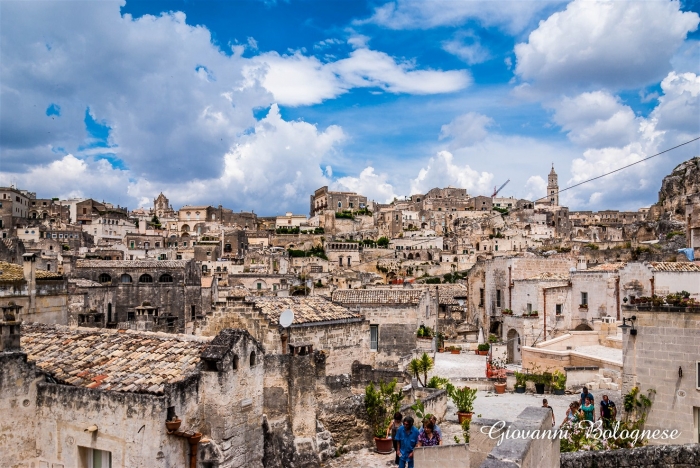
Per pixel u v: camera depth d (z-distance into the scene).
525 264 64.81
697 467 16.30
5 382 16.61
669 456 16.44
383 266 167.50
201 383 17.58
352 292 51.88
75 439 16.83
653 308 26.06
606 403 26.55
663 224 159.38
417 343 49.31
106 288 71.94
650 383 25.98
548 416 13.93
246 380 18.81
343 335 35.09
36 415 17.44
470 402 30.66
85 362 19.02
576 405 25.09
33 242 129.50
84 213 196.38
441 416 30.88
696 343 24.84
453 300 89.38
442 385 35.69
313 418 23.73
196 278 79.25
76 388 16.91
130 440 15.90
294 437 23.16
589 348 47.78
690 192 175.12
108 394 16.36
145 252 150.50
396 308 48.06
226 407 17.70
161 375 17.50
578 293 57.28
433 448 14.99
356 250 178.50
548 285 57.97
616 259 120.00
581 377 39.88
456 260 172.75
